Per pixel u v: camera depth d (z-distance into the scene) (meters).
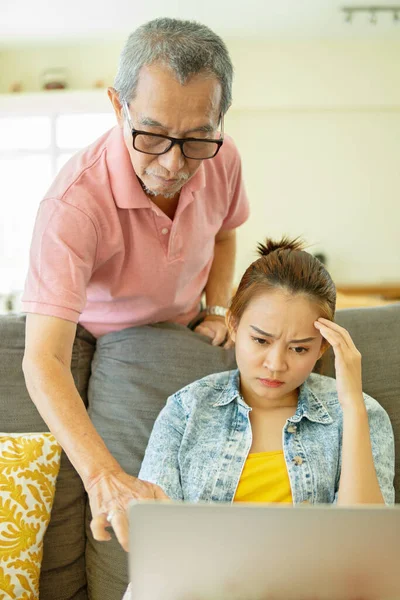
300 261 1.30
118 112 1.34
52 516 1.53
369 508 0.78
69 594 1.52
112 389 1.58
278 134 5.84
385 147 5.84
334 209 5.89
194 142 1.23
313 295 1.27
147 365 1.58
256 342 1.29
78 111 5.62
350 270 5.94
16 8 4.71
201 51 1.17
